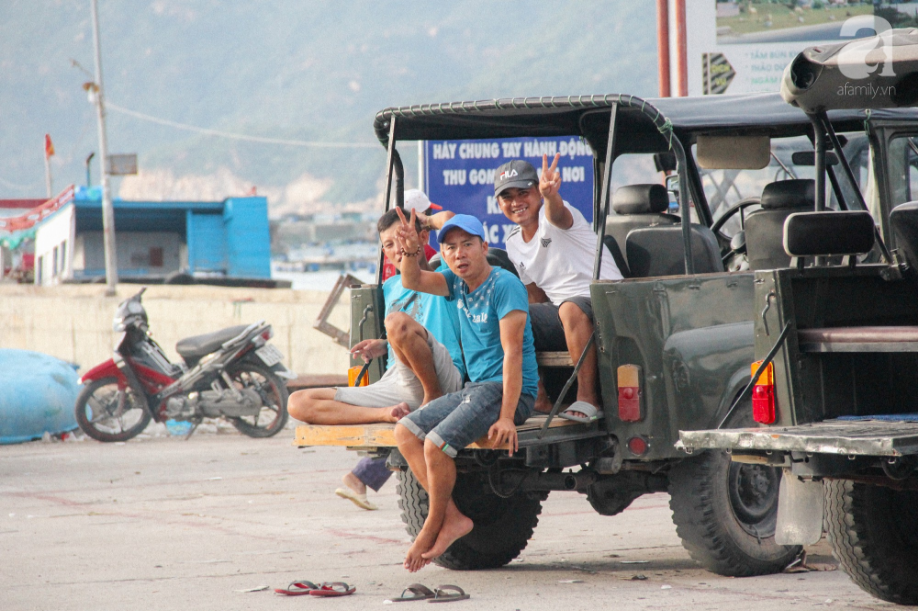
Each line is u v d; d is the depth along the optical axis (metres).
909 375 16.00
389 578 18.31
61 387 44.19
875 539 15.43
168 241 148.38
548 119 21.00
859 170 22.81
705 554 17.62
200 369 41.94
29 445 42.69
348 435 17.09
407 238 17.34
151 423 47.38
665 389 17.12
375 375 18.97
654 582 17.52
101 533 23.45
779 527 14.78
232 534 23.00
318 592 16.80
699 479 17.44
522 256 19.61
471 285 17.14
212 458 37.28
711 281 17.34
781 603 15.77
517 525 19.33
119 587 17.83
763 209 21.81
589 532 22.80
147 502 28.06
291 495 28.80
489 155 37.97
